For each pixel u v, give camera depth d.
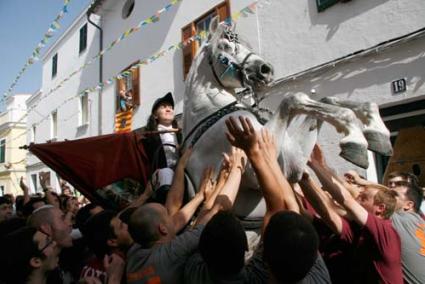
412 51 5.17
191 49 9.21
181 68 9.67
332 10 6.22
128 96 11.59
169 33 10.12
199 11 9.14
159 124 3.68
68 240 2.64
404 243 2.48
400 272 2.32
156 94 10.48
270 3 7.27
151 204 2.08
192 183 2.70
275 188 1.69
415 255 2.45
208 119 2.77
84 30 14.53
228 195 2.09
